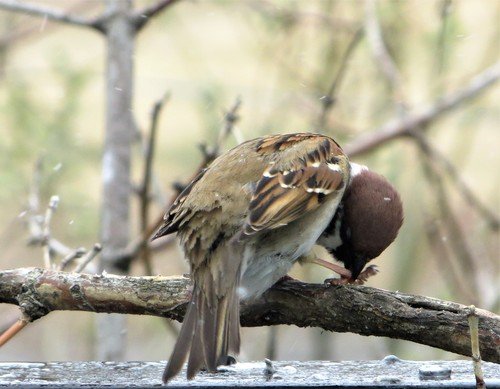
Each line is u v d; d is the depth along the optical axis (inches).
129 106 436.1
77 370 285.7
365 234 319.6
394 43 554.9
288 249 285.3
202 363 247.4
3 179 475.5
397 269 545.0
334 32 550.9
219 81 537.6
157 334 565.6
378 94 560.4
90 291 273.0
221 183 287.7
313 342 551.5
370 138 535.2
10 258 568.7
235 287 270.1
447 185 590.9
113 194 429.7
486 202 604.4
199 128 540.1
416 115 541.6
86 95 562.9
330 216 305.7
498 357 263.7
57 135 486.6
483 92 561.3
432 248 518.6
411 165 545.0
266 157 301.3
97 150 497.7
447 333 266.4
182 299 271.3
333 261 366.9
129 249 415.2
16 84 495.2
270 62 550.0
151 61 639.1
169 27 559.8
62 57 494.9
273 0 544.1
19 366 289.0
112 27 436.8
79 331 563.8
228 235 277.4
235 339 255.9
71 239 498.9
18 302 279.0
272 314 281.1
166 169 550.9
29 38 580.4
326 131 536.7
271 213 278.7
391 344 521.0
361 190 322.3
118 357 425.1
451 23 517.0
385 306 270.1
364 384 262.7
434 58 550.0
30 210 398.3
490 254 562.3
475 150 612.4
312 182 295.9
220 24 564.7
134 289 273.6
